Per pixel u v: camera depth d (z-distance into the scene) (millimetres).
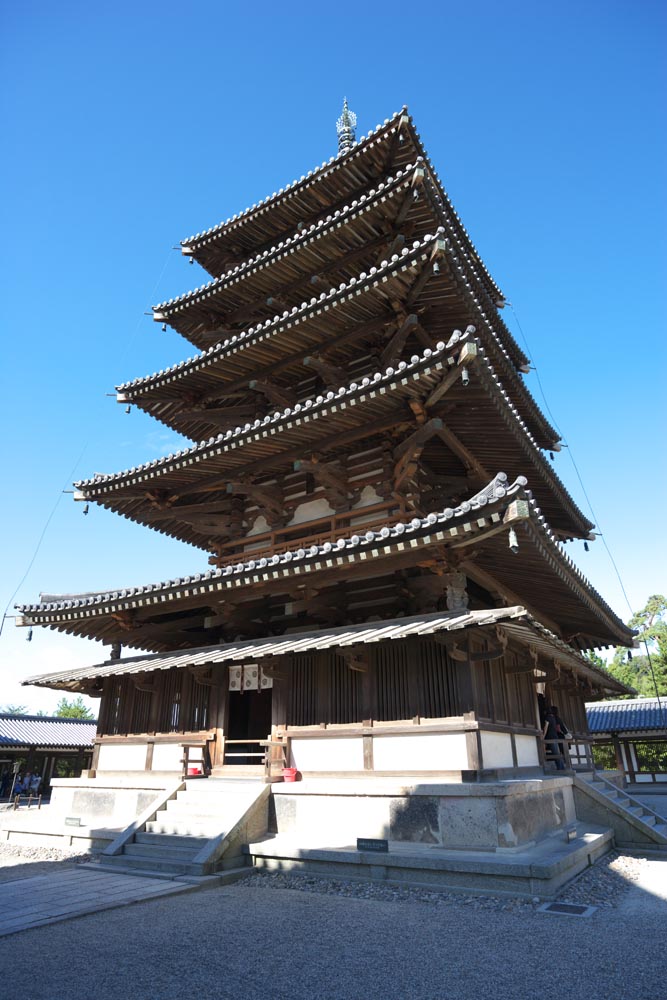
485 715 11305
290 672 13062
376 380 12219
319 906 8477
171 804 12539
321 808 11203
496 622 9977
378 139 18125
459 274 13414
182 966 6188
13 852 13211
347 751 11805
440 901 8641
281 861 10461
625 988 5664
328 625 14188
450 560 11516
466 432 13766
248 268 18438
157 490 17031
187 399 18625
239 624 14938
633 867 11906
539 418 18438
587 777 17453
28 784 37844
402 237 16109
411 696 11422
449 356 11219
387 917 7910
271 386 16906
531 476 15891
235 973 6020
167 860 10602
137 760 14898
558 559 12320
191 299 19812
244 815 11102
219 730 13812
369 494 14359
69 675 15641
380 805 10617
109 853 11305
